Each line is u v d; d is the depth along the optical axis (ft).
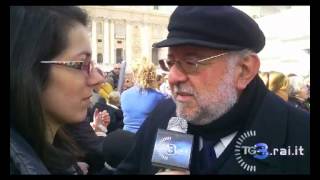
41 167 3.10
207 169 3.63
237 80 3.67
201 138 3.78
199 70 3.60
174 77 3.69
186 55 3.60
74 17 3.48
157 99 7.34
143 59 7.12
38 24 3.28
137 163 4.25
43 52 3.28
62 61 3.38
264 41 3.92
